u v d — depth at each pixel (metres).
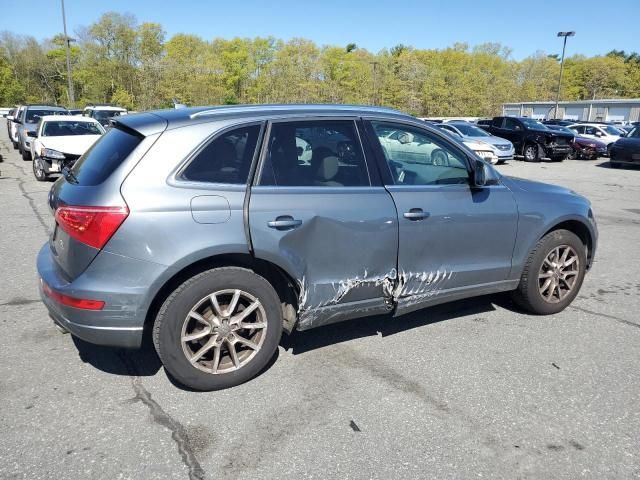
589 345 3.90
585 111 51.97
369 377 3.38
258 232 3.05
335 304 3.43
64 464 2.51
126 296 2.85
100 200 2.82
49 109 19.86
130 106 55.41
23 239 6.72
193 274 3.03
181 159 2.97
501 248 4.03
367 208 3.39
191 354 3.08
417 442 2.72
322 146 3.38
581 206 4.43
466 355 3.71
